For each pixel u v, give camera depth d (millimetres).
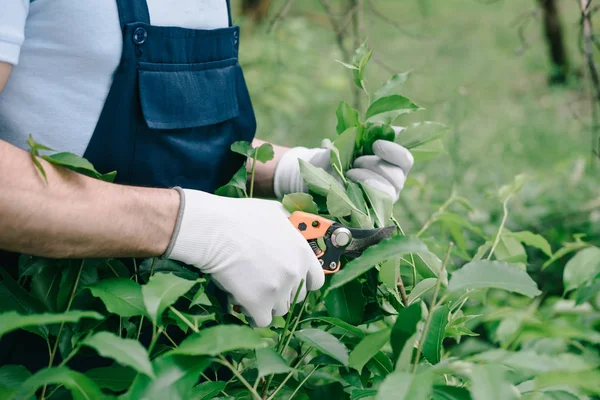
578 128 4887
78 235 890
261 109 4777
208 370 1248
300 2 7617
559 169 2986
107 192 925
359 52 1232
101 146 1055
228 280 1016
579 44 1870
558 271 2357
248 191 1381
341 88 5461
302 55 5160
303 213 1079
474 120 5219
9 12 896
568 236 2516
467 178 3066
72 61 1004
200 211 986
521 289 818
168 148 1114
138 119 1072
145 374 737
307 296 1119
